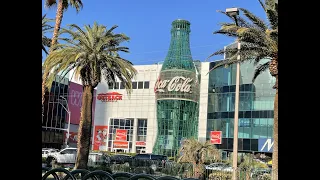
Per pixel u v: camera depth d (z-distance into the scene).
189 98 64.44
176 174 22.14
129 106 73.69
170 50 68.12
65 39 20.88
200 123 62.78
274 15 15.43
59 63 20.27
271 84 52.59
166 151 64.06
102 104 76.44
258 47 16.64
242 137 53.59
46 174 5.96
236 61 19.12
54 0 18.30
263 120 52.34
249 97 53.94
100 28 21.00
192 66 65.81
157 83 67.75
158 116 66.75
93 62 20.31
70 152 29.80
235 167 18.16
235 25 17.97
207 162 23.30
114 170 25.36
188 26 68.56
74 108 74.75
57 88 69.31
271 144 51.00
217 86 59.59
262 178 17.06
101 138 75.38
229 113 56.47
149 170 25.17
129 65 21.78
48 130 65.38
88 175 5.82
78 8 23.58
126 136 65.75
